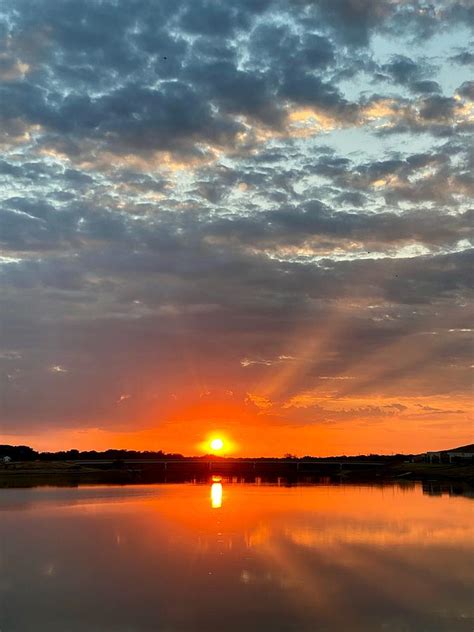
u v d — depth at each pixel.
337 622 31.12
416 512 78.50
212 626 30.59
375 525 64.31
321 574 40.69
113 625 30.94
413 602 34.44
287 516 74.31
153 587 37.69
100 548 51.38
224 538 55.84
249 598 35.22
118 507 90.81
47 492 132.62
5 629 30.58
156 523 68.19
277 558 45.97
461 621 31.38
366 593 36.16
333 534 57.88
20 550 50.75
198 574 40.84
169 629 30.28
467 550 49.12
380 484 168.12
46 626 30.94
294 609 33.12
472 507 86.25
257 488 147.38
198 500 104.06
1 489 144.88
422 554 47.41
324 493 123.69
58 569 43.00
